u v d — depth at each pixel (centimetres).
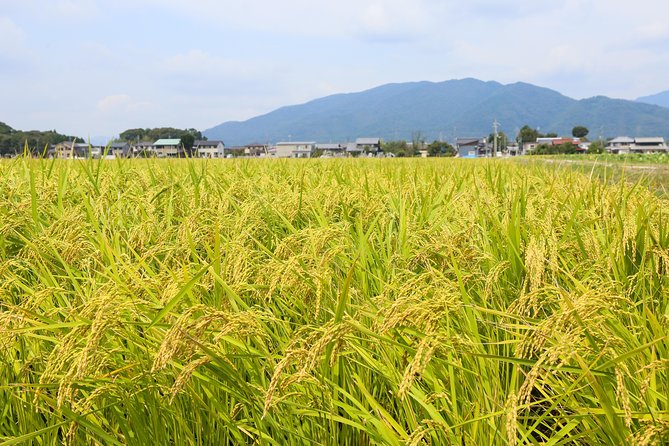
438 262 372
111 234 402
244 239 364
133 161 947
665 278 306
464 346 212
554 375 253
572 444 252
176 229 421
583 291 248
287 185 641
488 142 15750
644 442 169
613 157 3306
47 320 252
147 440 235
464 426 226
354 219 473
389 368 237
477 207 429
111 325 215
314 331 233
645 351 221
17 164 726
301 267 278
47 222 451
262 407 229
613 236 358
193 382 244
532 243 293
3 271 321
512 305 263
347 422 218
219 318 206
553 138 16850
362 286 315
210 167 858
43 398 235
